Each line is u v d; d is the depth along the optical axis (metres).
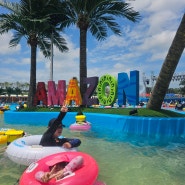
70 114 14.29
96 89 17.50
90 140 9.15
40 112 15.91
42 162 4.36
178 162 6.29
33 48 19.66
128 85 15.80
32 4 18.44
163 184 4.79
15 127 13.24
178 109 23.00
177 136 10.00
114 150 7.63
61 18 19.64
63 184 3.73
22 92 80.19
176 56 11.51
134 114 11.73
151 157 6.80
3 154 6.42
